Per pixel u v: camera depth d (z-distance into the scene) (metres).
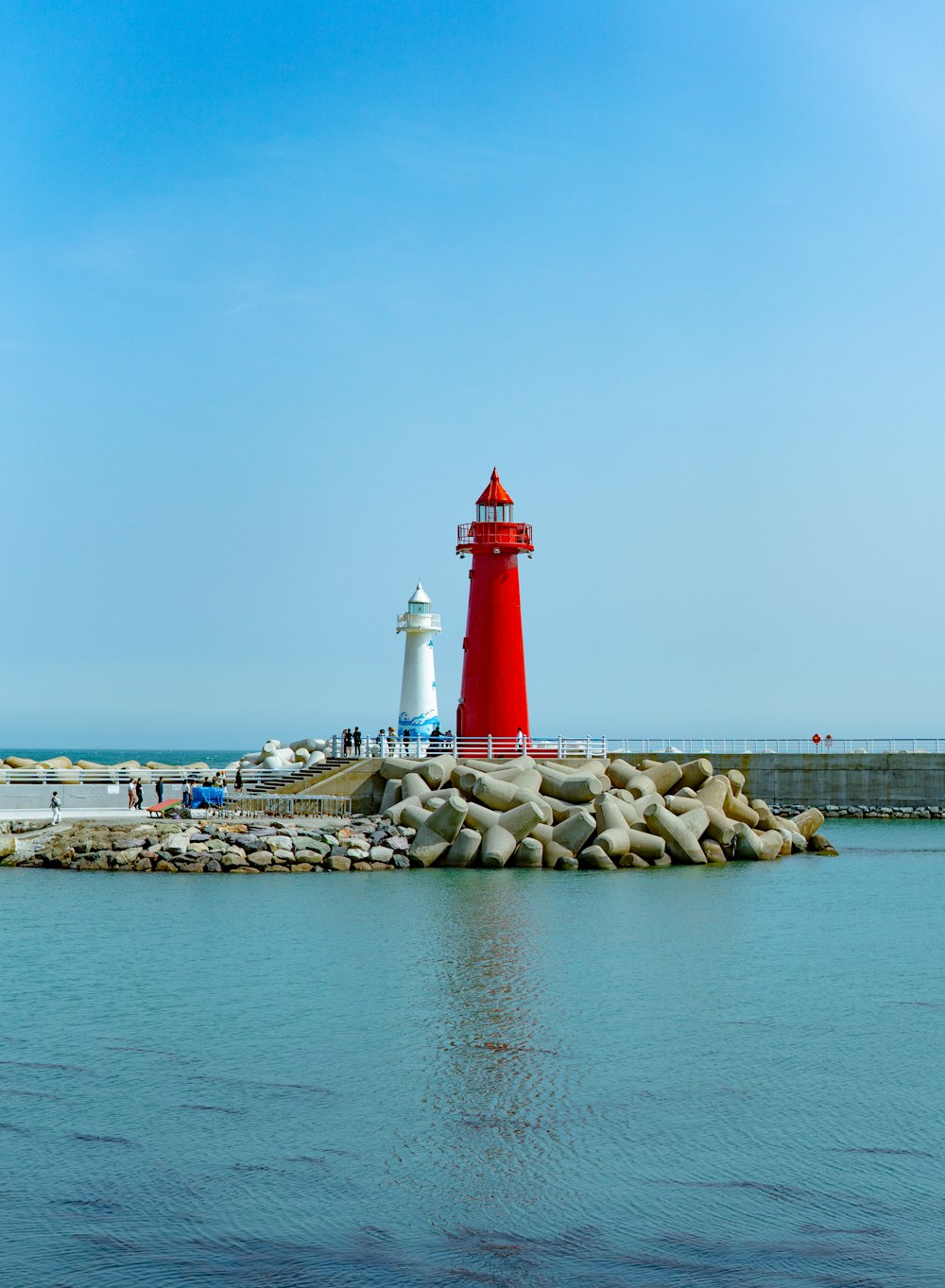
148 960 28.11
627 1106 18.67
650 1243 14.43
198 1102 18.66
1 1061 20.55
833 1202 15.45
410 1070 20.23
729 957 29.33
